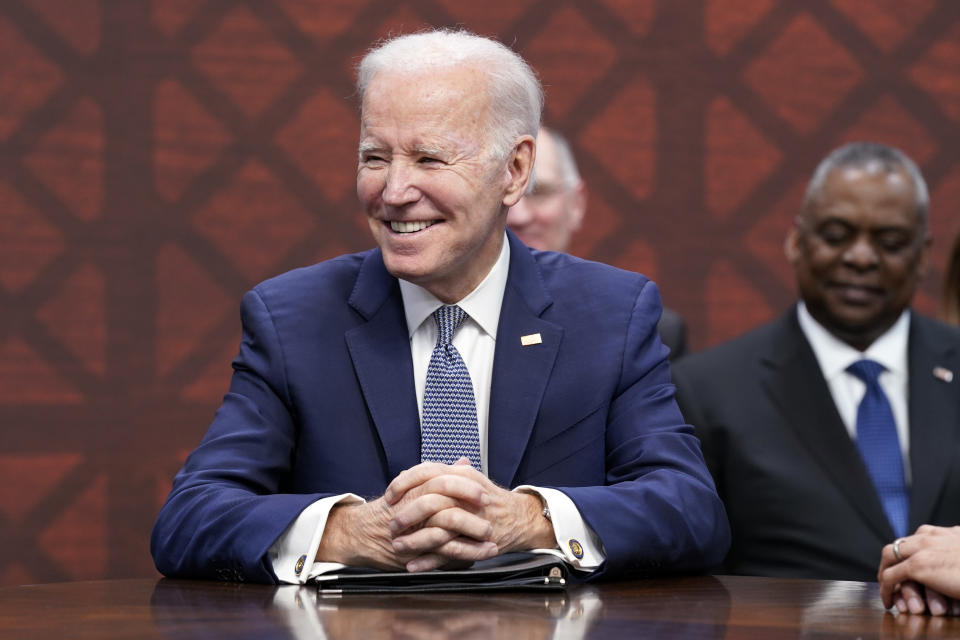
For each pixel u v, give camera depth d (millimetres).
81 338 15789
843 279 11086
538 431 7473
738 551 10914
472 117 7172
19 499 15625
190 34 16016
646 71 17125
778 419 10992
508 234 8078
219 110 16094
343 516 6527
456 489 6254
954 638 5105
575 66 16953
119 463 15906
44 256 15648
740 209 17344
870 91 17500
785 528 10727
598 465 7512
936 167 17531
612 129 17062
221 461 7227
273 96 16234
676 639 4945
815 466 10797
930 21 17531
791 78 17375
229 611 5590
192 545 6668
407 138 7113
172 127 15969
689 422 11109
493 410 7473
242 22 16141
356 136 16469
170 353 16016
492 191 7297
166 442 16016
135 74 15859
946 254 17500
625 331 7730
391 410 7445
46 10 15641
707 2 17203
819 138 17438
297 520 6551
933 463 10734
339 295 7824
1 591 6324
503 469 7359
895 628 5320
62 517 15742
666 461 7266
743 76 17312
